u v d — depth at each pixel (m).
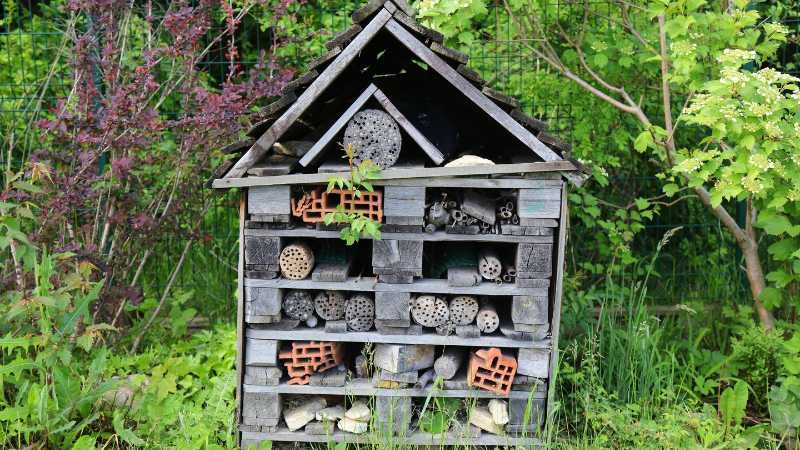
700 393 4.41
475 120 4.24
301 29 5.27
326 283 3.62
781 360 4.26
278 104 3.43
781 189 3.87
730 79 3.69
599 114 5.17
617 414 3.81
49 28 6.09
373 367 3.85
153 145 4.95
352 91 4.27
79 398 3.63
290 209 3.56
